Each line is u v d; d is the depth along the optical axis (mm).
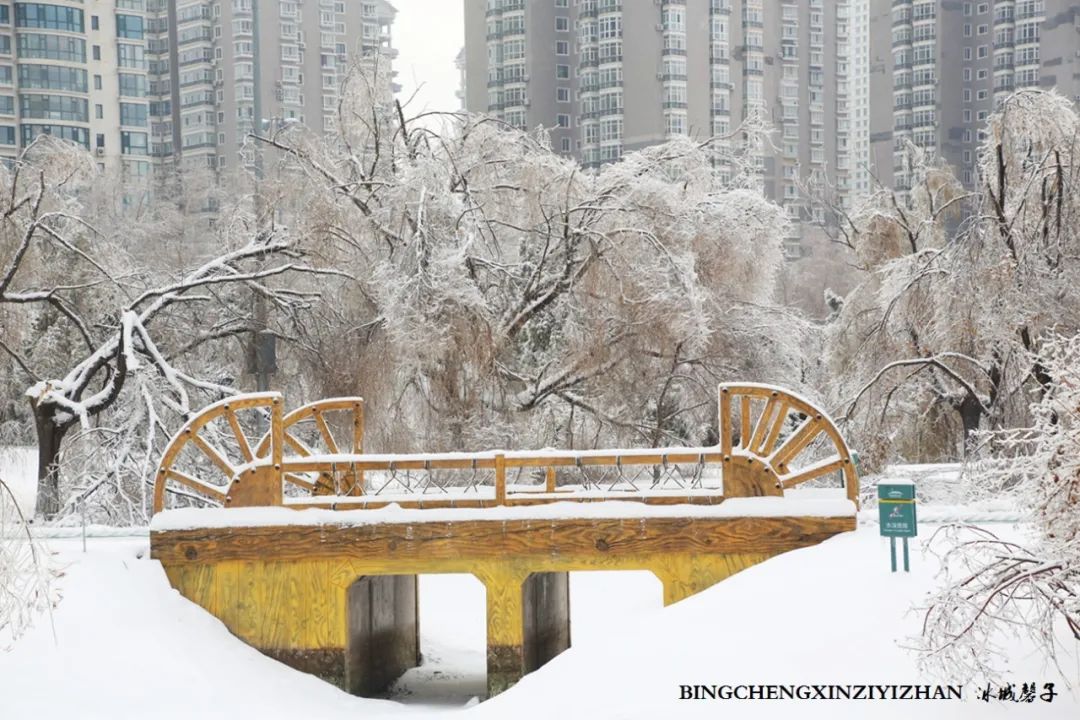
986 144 20297
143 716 11430
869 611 10391
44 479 20984
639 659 10602
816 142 100375
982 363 20812
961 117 94000
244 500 13742
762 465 12992
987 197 19922
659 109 88438
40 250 23266
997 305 19453
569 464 13320
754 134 26203
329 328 22625
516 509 13242
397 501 13617
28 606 10828
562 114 92750
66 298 24328
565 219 23047
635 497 13234
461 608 17781
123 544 14281
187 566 13648
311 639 13453
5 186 22344
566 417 24219
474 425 22328
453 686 14906
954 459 22656
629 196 23562
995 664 9219
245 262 23672
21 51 82688
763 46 93375
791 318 25328
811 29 99688
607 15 88938
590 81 90875
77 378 21328
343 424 22203
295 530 13492
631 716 9609
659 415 23438
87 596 12953
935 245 23953
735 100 92562
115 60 86250
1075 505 8281
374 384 22016
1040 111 19922
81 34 84375
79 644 12289
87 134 85000
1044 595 8250
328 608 13453
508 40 92438
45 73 82938
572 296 23594
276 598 13523
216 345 24578
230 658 12883
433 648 16578
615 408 23750
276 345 23328
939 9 93250
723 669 10117
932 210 24391
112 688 11797
